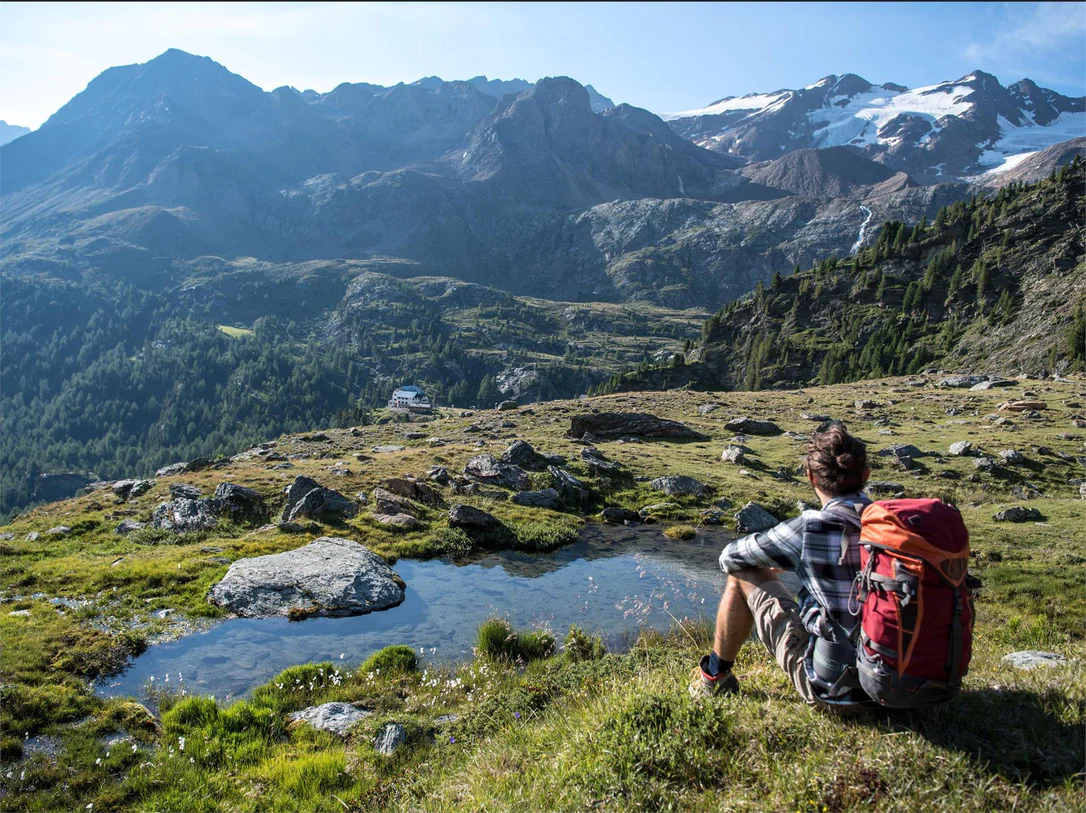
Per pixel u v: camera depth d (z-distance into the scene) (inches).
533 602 836.6
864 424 2178.9
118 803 394.3
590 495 1437.0
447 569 982.4
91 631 665.0
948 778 175.9
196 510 1183.6
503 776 257.8
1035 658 323.9
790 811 180.7
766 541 210.7
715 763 213.8
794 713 222.2
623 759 225.0
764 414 2480.3
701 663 258.7
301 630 721.0
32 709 495.2
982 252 6850.4
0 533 1146.7
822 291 7534.5
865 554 182.9
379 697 538.3
